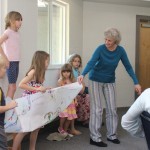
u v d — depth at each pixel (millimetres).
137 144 3477
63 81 3795
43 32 4266
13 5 3209
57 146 3326
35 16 3682
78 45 5254
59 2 4582
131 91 6000
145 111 1211
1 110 1975
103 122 4512
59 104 2787
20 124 2426
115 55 3293
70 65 3846
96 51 3271
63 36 4805
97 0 5383
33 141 2898
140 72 6102
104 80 3377
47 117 2658
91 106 3441
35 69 2756
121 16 5789
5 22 3016
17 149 2711
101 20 5629
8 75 3006
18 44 3047
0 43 2797
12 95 3041
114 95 3477
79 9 5242
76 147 3309
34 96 2492
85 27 5520
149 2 5488
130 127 1316
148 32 6109
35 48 3705
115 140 3514
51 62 4414
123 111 5609
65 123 3775
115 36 3139
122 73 5887
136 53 5961
